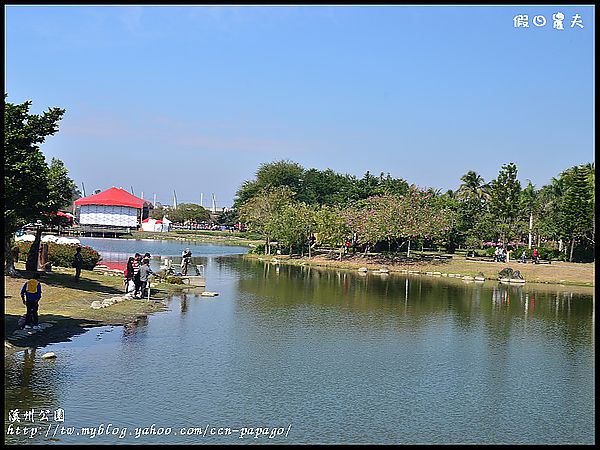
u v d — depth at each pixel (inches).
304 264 2780.5
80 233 4690.0
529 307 1461.6
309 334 991.0
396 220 2778.1
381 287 1857.8
